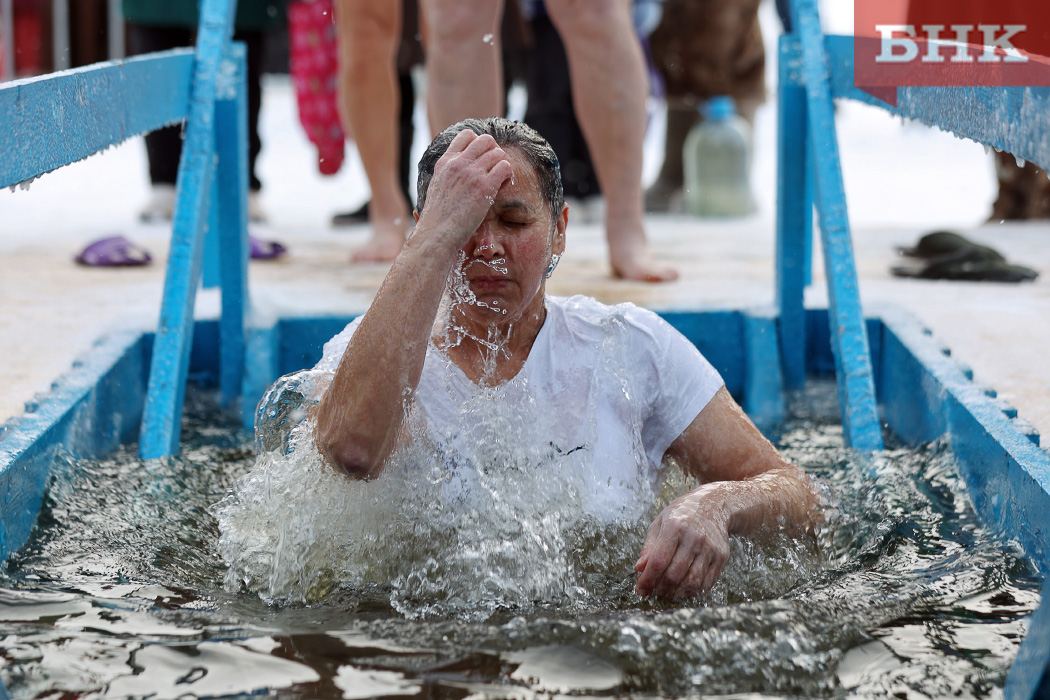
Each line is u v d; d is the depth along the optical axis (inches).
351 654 182.7
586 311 244.2
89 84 257.4
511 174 218.4
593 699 168.2
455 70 443.5
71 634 190.7
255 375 395.2
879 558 234.8
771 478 235.6
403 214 591.2
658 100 925.8
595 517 227.8
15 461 245.3
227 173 402.0
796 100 402.6
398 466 224.5
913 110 281.4
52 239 702.5
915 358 361.4
